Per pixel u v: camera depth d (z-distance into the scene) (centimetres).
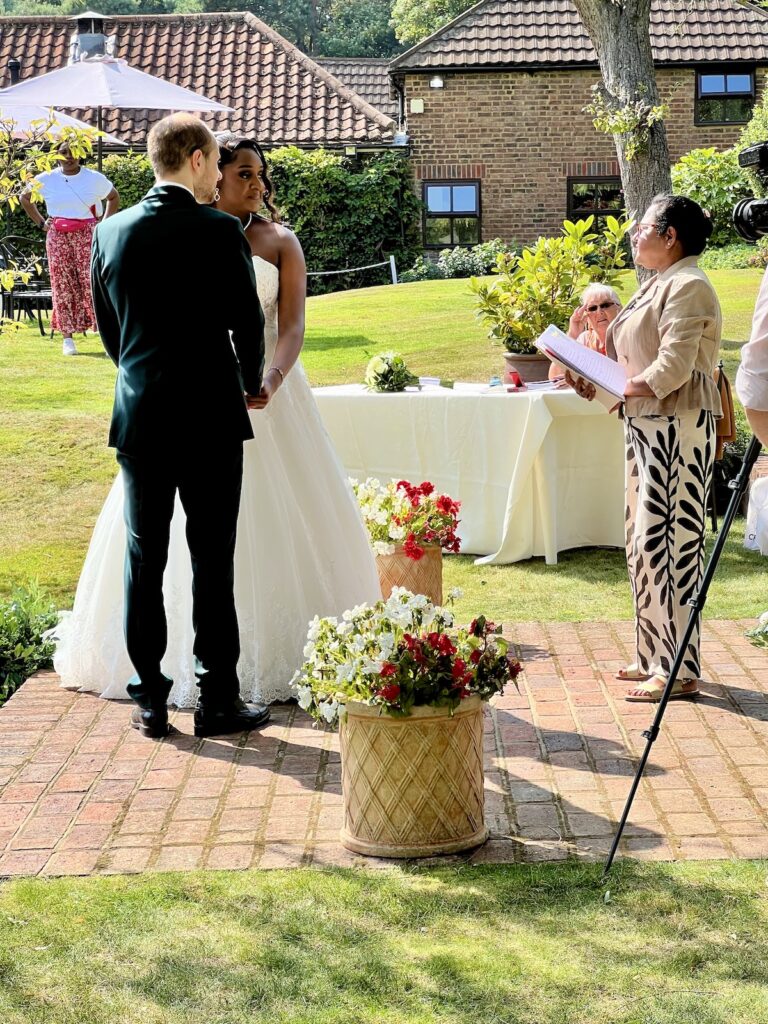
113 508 518
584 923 323
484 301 752
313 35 5678
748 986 292
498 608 636
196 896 344
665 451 481
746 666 536
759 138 1861
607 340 519
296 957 310
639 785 414
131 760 450
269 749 458
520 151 2208
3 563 697
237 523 494
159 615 466
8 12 5891
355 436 746
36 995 296
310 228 2172
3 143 601
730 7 2252
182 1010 288
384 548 591
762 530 485
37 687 535
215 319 447
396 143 2203
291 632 508
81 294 1157
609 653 557
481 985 295
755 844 367
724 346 1123
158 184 447
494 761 440
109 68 1544
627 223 766
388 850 364
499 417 717
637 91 1120
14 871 362
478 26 2228
